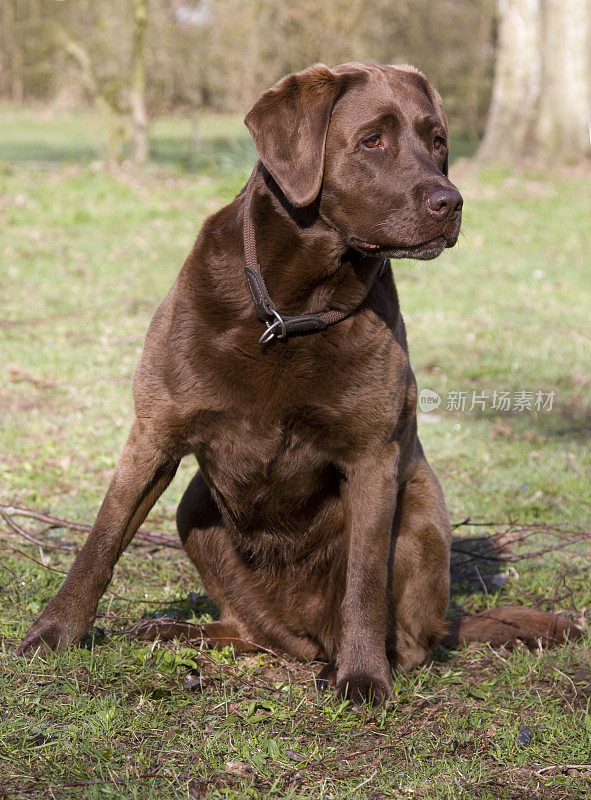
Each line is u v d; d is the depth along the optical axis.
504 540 8.09
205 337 4.96
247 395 4.96
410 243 5.02
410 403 5.63
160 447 5.16
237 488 5.27
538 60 28.78
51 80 59.75
